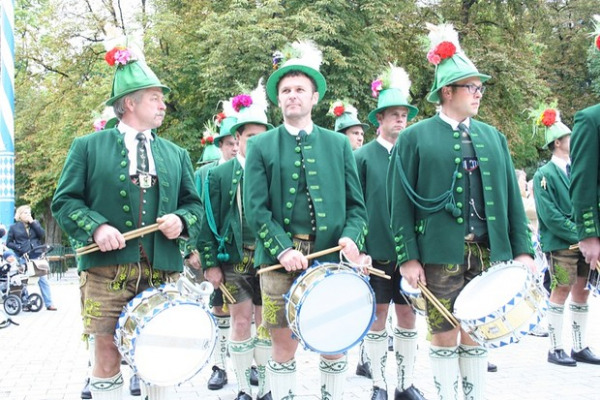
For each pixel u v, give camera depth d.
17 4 29.14
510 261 3.49
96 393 3.37
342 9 18.03
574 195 4.63
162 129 19.98
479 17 22.39
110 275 3.39
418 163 3.77
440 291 3.67
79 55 23.06
